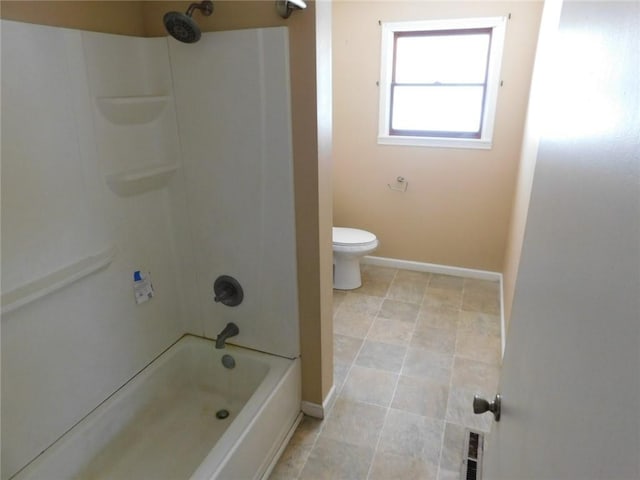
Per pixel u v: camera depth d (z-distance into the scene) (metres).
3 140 1.23
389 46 3.15
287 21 1.48
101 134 1.54
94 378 1.65
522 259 1.08
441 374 2.37
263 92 1.58
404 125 3.39
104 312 1.66
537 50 2.68
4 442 1.33
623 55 0.46
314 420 2.06
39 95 1.31
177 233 1.97
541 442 0.64
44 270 1.39
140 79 1.69
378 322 2.91
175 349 2.05
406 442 1.92
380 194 3.57
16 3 1.25
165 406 2.00
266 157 1.68
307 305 1.88
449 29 3.00
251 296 1.95
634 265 0.38
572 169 0.64
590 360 0.48
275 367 1.92
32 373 1.39
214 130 1.71
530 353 0.81
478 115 3.17
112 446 1.71
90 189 1.53
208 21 1.59
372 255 3.79
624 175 0.43
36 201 1.34
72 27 1.42
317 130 1.58
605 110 0.51
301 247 1.78
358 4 3.12
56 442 1.51
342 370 2.41
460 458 1.83
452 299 3.20
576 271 0.57
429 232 3.54
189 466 1.72
